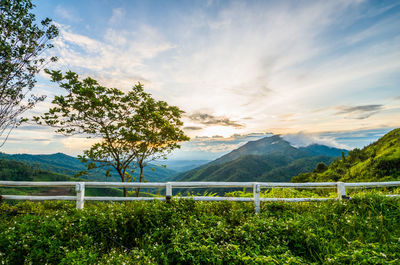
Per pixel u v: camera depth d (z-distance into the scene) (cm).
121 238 455
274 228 472
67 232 429
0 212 573
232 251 382
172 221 491
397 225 510
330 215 561
